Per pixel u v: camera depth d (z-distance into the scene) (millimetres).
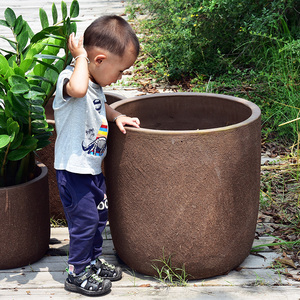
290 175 4363
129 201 2855
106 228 3619
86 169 2717
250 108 3051
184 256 2850
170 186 2725
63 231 3594
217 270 2951
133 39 2705
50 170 3607
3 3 11102
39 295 2871
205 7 6805
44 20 3240
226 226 2842
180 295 2828
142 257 2934
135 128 2734
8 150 3023
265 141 5074
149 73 6938
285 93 5547
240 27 6793
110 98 3736
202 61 7145
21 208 3037
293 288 2891
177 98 3342
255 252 3275
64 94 2660
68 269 2902
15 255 3098
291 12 7188
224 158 2721
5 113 3020
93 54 2678
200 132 2648
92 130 2723
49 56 2912
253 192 2928
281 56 6160
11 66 3215
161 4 7840
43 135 3178
